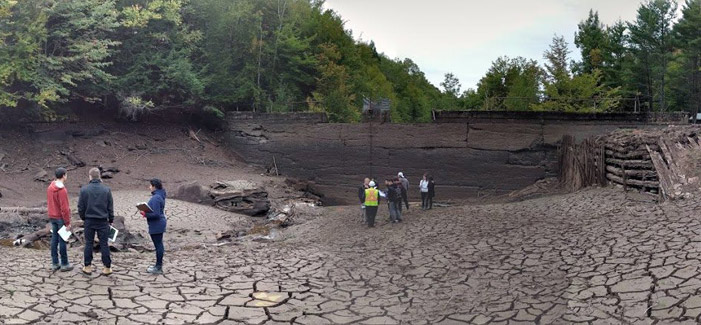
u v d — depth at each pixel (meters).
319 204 27.45
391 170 30.95
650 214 12.30
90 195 9.07
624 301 7.39
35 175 24.36
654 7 47.66
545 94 43.34
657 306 7.00
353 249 13.45
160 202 9.87
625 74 48.97
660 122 26.44
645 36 47.22
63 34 26.17
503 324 7.25
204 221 19.41
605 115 27.44
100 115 32.91
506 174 28.64
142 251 14.05
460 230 14.39
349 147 32.03
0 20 24.34
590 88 40.94
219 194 22.41
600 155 19.48
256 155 34.62
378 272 10.68
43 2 26.12
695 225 10.37
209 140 35.38
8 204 19.61
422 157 30.23
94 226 9.12
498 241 12.37
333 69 43.66
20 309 6.99
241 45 37.81
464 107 60.12
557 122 28.02
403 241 13.91
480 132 29.17
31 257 10.53
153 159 29.95
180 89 33.09
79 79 27.69
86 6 28.06
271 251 13.52
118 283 8.85
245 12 37.47
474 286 9.15
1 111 27.42
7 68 23.94
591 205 15.45
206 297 8.52
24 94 26.59
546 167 28.02
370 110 31.88
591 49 52.25
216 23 35.66
